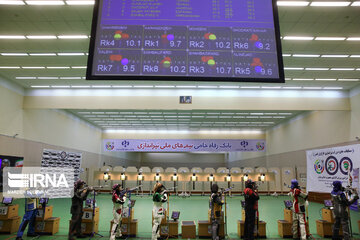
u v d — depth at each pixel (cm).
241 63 504
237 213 1134
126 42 498
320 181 1241
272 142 2531
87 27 906
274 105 1489
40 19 861
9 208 747
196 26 516
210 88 1509
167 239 681
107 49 492
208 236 694
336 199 630
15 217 758
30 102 1523
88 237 695
